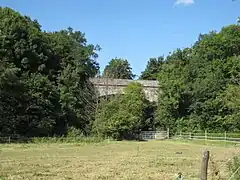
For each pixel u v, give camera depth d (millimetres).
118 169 29078
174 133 84375
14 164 31812
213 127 78375
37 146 55719
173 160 36750
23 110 72938
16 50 78812
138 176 25375
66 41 89875
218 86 80562
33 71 80875
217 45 88625
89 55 95312
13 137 67312
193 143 65750
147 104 88562
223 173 20531
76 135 74750
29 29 83250
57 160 35750
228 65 82375
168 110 86500
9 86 72125
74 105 80375
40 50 82688
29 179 23562
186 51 97062
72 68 85625
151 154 43875
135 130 79562
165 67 93875
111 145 60031
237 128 72688
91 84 88375
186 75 88438
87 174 26156
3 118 70062
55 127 77062
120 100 80875
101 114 78875
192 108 83688
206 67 86438
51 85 77938
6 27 79875
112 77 97250
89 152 46188
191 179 23562
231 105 70250
